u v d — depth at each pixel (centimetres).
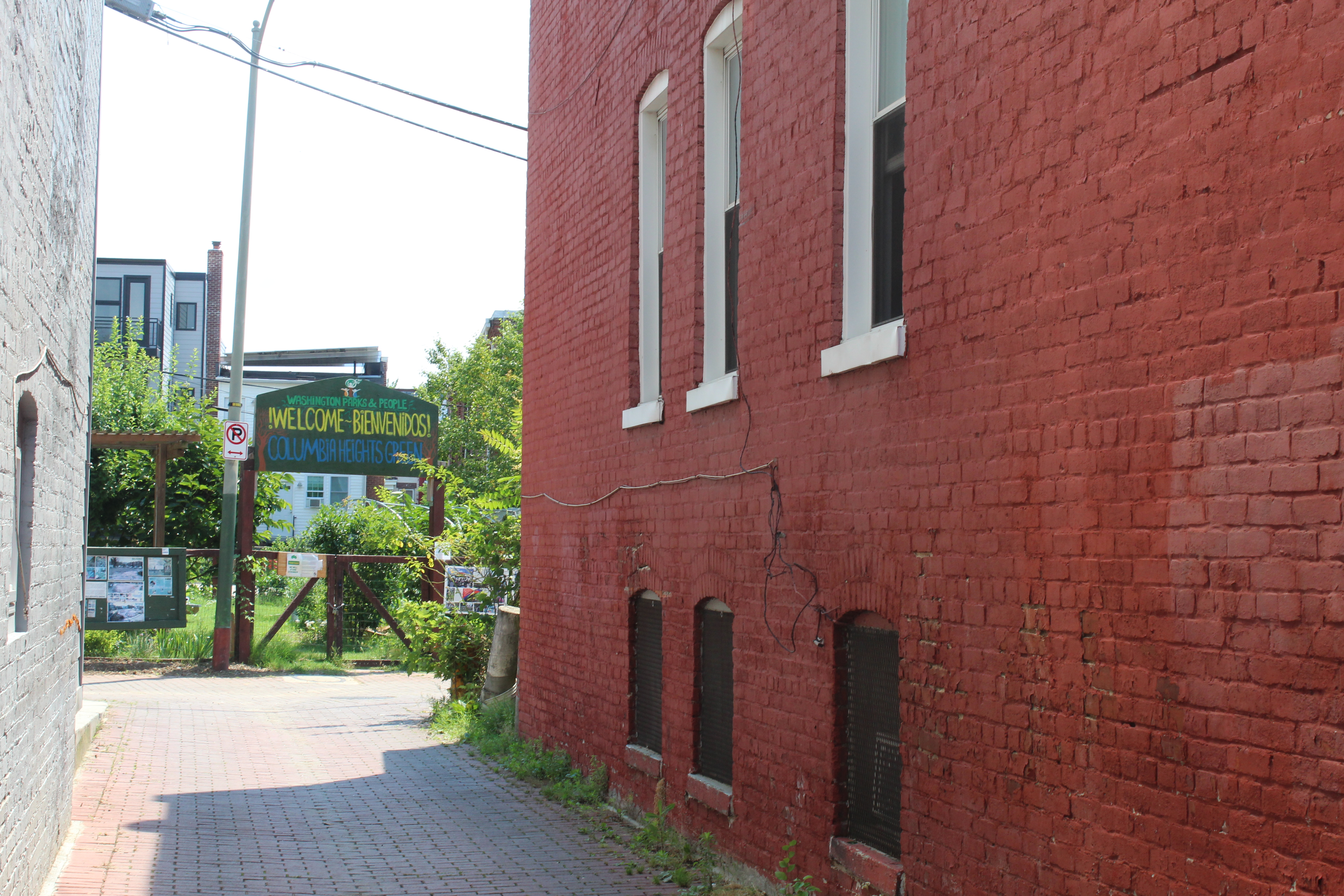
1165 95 398
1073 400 438
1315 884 333
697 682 794
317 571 1966
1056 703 441
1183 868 379
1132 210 411
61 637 707
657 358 907
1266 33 359
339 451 2022
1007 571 471
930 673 522
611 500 945
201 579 2144
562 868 742
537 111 1179
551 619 1090
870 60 628
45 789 639
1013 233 475
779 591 669
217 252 5025
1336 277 334
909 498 542
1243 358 364
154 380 2455
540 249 1158
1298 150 347
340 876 709
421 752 1188
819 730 623
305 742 1237
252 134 1839
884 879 551
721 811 736
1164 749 389
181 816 857
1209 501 375
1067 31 447
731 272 797
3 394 468
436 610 1544
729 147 806
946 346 517
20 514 569
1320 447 337
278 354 4706
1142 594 401
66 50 639
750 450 708
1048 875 443
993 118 490
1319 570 336
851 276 617
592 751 975
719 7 778
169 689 1634
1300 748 339
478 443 3653
